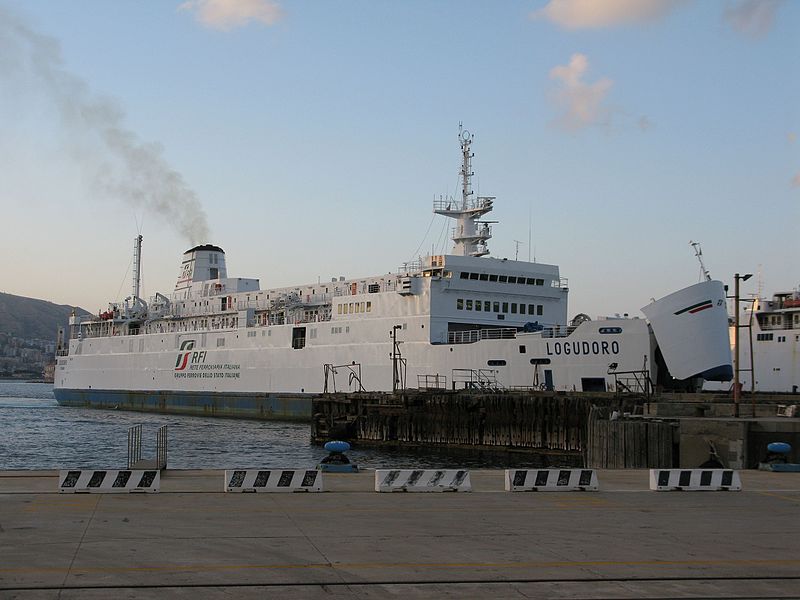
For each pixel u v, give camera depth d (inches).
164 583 700.7
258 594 675.4
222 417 3809.1
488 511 1061.8
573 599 674.2
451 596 677.3
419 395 2598.4
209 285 4313.5
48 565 751.1
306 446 2667.3
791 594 695.7
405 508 1072.8
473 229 3299.7
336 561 784.3
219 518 984.3
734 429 1614.2
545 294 3134.8
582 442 2228.1
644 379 2338.8
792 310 3100.4
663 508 1100.5
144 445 2726.4
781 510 1093.8
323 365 3314.5
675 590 703.1
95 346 4766.2
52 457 2474.2
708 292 2305.6
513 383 2615.7
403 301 3011.8
